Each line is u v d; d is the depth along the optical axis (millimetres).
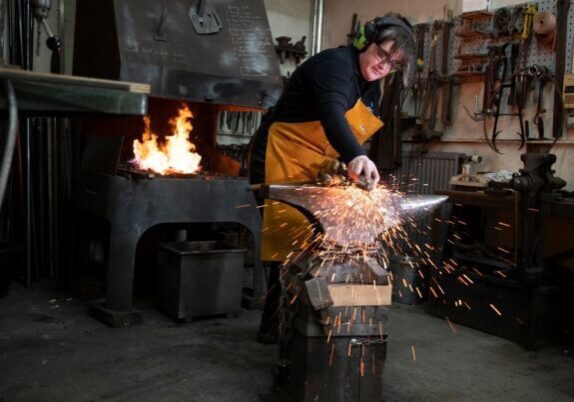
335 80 2074
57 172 3979
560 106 3645
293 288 1976
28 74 1150
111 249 3039
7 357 2508
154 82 3320
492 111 3975
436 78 4301
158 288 3363
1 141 3672
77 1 3852
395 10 4797
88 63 3660
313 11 5516
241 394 2236
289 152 2412
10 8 3801
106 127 4004
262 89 3697
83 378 2320
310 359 1895
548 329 3055
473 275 3297
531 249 2994
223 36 3686
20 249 3549
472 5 4199
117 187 3012
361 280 1916
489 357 2834
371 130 2426
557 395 2398
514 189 3016
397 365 2650
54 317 3121
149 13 3447
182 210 3176
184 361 2561
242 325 3150
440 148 4465
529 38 3818
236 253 3240
